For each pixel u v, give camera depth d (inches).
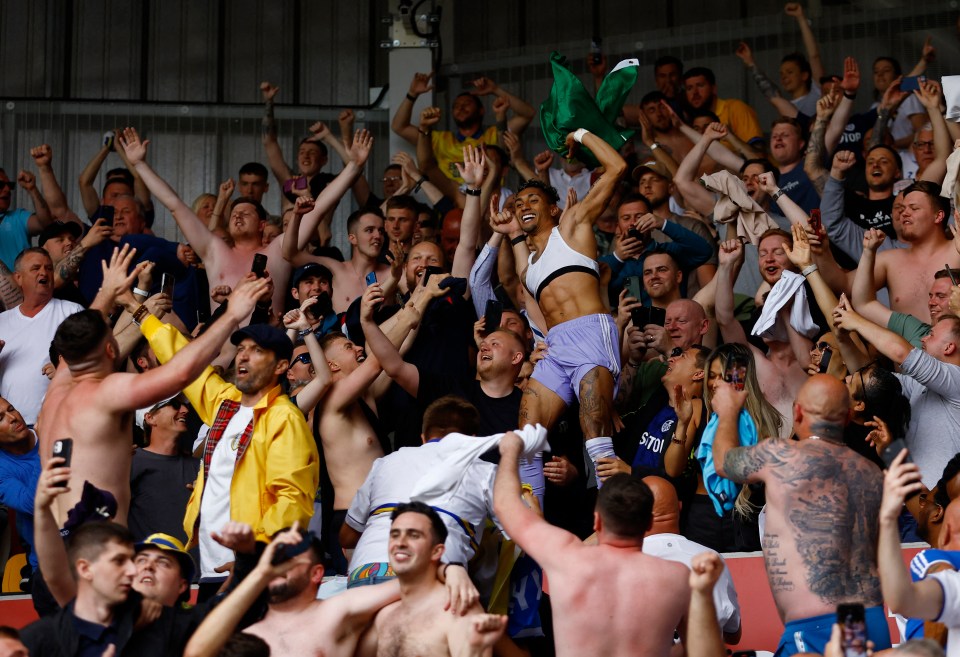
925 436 475.5
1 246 751.7
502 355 520.4
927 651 292.4
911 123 799.1
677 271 602.9
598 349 521.3
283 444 420.8
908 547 446.3
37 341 620.4
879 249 639.8
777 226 669.3
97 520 346.0
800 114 813.9
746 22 901.8
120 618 332.2
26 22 945.5
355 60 949.8
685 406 480.4
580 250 539.5
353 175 672.4
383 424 533.3
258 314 564.4
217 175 917.8
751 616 445.1
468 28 945.5
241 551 344.2
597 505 346.9
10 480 508.4
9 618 441.1
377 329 504.7
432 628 352.8
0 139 903.7
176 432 497.0
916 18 883.4
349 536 426.3
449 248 699.4
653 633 334.6
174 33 955.3
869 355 547.2
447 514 389.7
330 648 354.9
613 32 943.0
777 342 556.7
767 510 350.6
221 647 322.7
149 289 545.0
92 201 818.8
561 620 337.4
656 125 787.4
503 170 761.6
